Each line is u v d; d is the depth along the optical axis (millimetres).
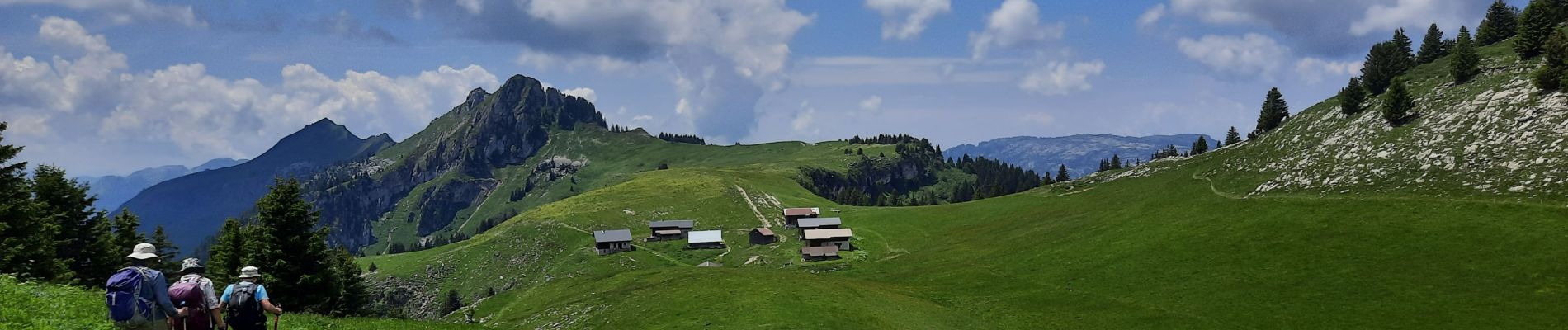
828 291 83562
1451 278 71312
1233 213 110625
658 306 83250
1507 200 84938
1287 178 122562
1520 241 74625
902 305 82750
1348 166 115812
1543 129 95312
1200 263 91938
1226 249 94562
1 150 57938
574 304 100875
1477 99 113438
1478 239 77812
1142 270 94875
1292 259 85562
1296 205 105062
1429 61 163125
